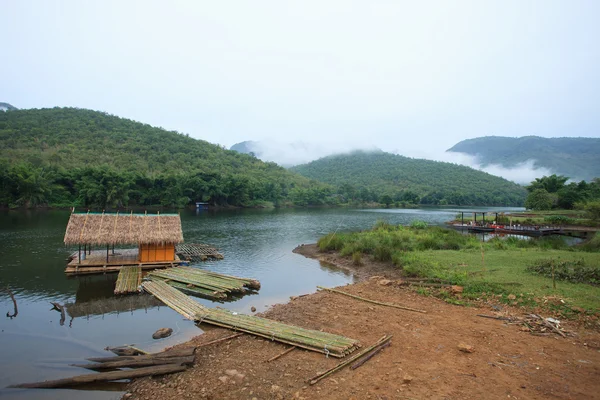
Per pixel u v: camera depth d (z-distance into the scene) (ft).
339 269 69.97
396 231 107.96
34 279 58.34
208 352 31.07
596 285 45.24
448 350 30.27
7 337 35.55
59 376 27.66
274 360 29.30
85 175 222.28
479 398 22.81
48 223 132.67
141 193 244.42
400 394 23.52
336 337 32.89
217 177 282.77
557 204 246.88
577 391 23.40
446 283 50.39
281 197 364.17
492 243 87.86
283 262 76.84
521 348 30.25
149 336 36.01
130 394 24.80
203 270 63.77
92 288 53.52
